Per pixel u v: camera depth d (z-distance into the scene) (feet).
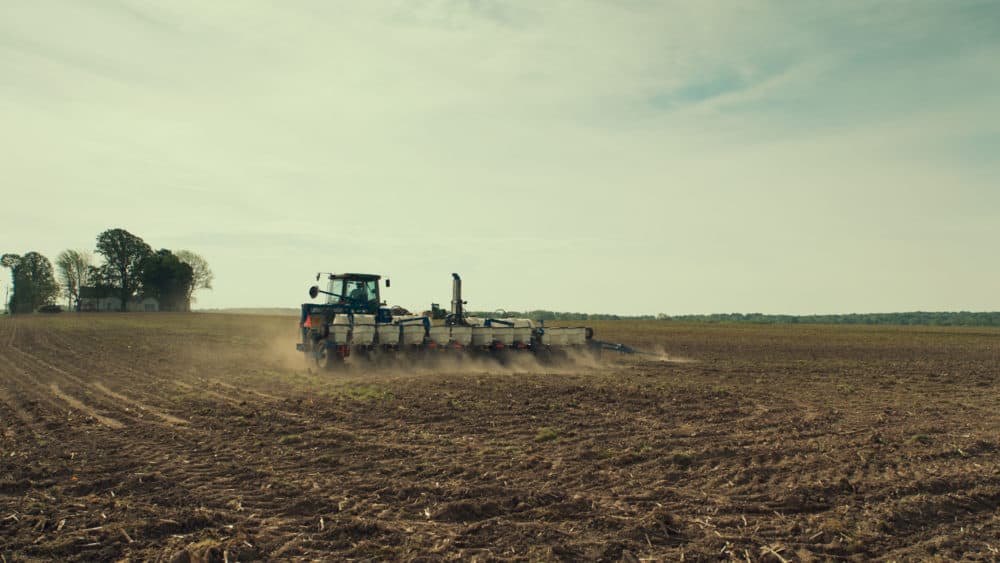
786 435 33.76
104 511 21.07
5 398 45.47
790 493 23.80
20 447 29.96
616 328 210.38
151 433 33.06
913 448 30.89
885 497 23.65
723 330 196.34
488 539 19.39
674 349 105.09
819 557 18.51
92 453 28.81
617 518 21.06
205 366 68.85
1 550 18.03
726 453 29.84
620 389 49.39
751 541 19.56
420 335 66.03
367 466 26.91
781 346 114.11
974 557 18.75
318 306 71.67
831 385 56.24
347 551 18.37
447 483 24.53
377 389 48.83
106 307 338.34
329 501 22.38
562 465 27.22
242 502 22.25
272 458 28.07
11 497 22.58
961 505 23.00
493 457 28.43
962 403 46.19
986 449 31.22
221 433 33.14
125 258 342.64
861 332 188.85
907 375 65.67
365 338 63.98
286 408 40.50
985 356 93.86
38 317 251.80
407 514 21.39
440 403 42.34
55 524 19.90
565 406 41.83
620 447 30.68
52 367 66.54
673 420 37.70
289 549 18.37
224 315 329.52
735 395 48.16
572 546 18.97
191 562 17.60
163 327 167.43
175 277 348.18
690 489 24.52
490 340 68.80
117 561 17.48
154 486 23.93
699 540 19.61
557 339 71.72
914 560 18.49
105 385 52.06
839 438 33.17
